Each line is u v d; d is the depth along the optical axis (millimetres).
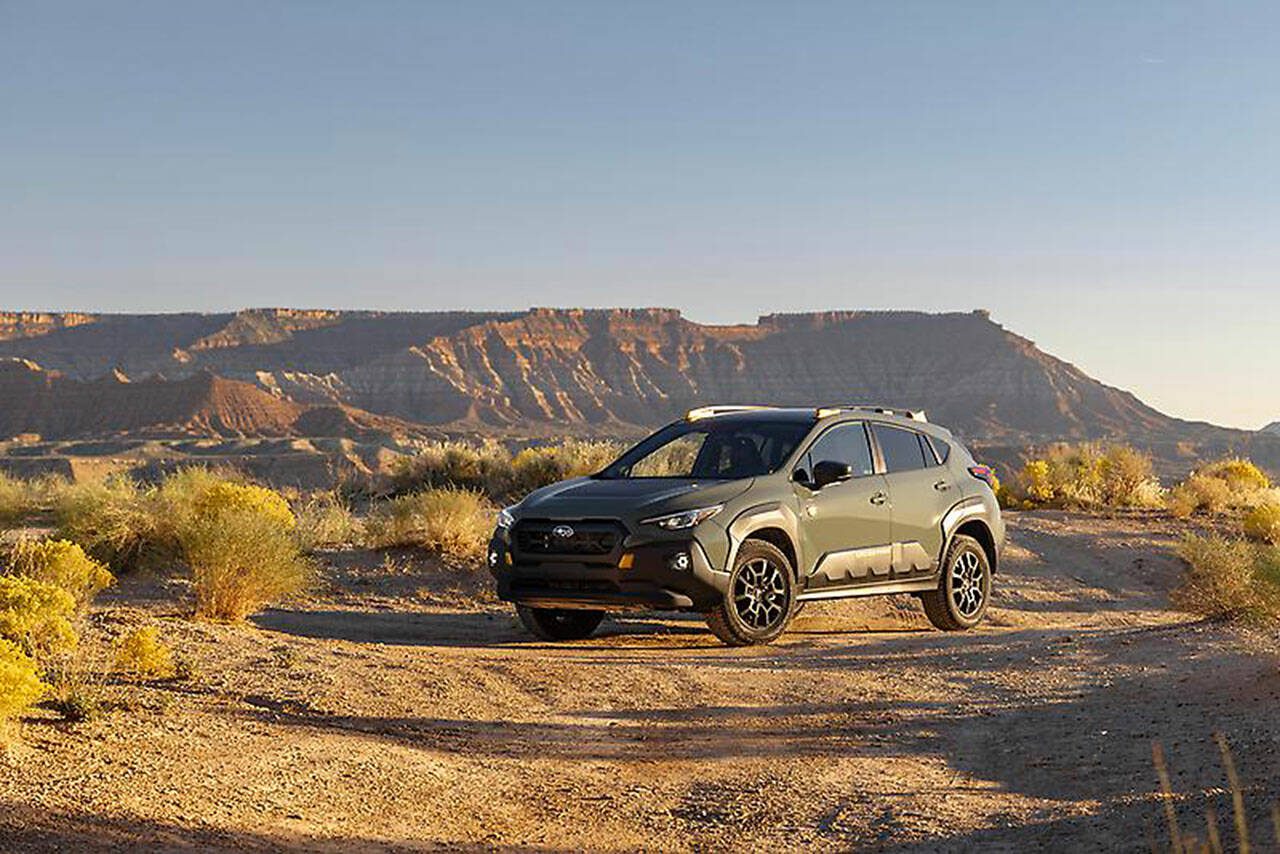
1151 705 8617
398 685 8961
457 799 6465
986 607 13633
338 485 26047
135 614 10438
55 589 8234
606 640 12164
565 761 7387
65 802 5578
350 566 15508
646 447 12594
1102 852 5480
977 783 6953
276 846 5430
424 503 16656
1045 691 9430
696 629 12789
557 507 11414
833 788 6887
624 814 6387
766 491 11625
